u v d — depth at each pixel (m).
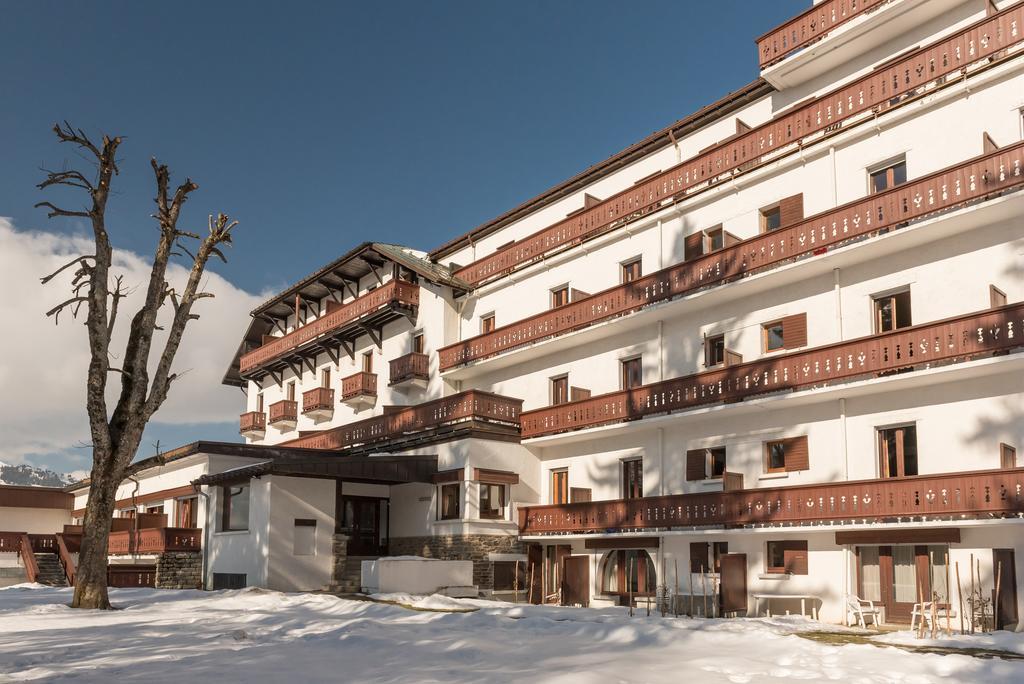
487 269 34.91
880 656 11.81
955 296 20.67
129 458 20.83
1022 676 10.18
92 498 20.47
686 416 25.38
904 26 22.88
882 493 20.08
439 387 34.84
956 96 21.14
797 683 9.78
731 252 24.83
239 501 30.19
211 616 18.00
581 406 28.75
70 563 36.31
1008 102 20.20
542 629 15.52
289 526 27.56
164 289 21.72
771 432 24.11
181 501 37.50
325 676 10.17
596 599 27.69
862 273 22.67
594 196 32.16
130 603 21.73
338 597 22.09
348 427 36.91
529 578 29.52
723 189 26.41
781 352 24.39
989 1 21.06
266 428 48.03
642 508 25.77
